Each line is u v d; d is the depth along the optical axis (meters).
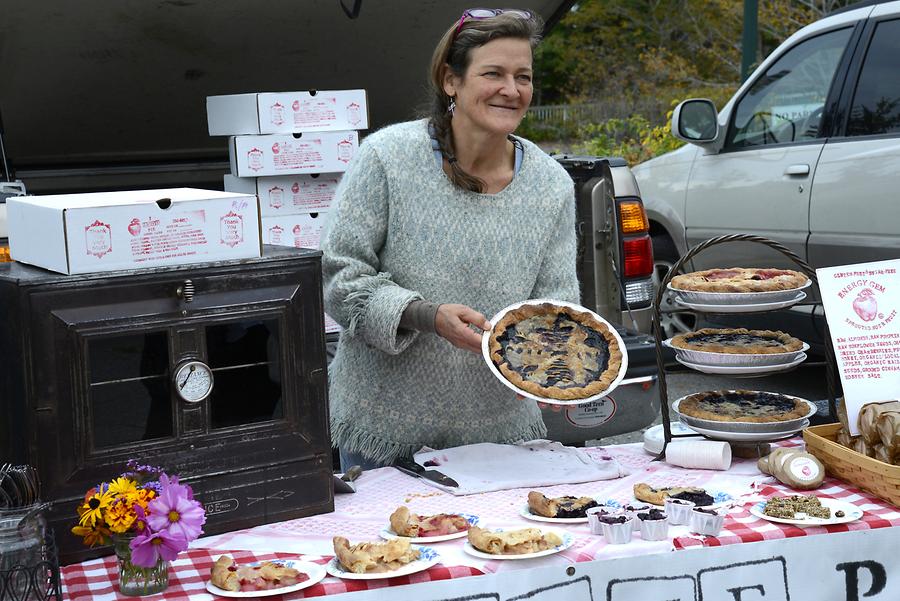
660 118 17.44
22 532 1.65
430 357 2.47
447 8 4.14
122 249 1.87
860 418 2.22
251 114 3.66
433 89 2.46
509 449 2.49
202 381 1.93
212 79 4.30
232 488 2.00
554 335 2.40
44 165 4.64
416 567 1.79
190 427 1.94
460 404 2.53
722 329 2.58
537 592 1.82
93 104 4.25
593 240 4.57
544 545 1.88
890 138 4.79
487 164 2.45
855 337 2.31
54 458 1.82
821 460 2.30
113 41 3.91
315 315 2.06
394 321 2.29
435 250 2.43
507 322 2.38
